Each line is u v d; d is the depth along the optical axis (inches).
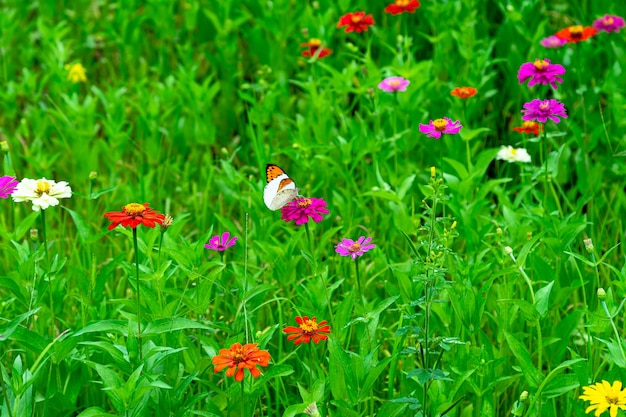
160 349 99.3
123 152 192.1
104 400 118.5
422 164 175.2
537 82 142.4
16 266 124.6
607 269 142.7
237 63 214.2
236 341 106.8
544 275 125.9
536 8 201.2
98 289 122.1
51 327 120.3
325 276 119.2
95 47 228.7
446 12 195.0
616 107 163.8
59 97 199.3
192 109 183.5
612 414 89.3
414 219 146.3
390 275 140.9
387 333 126.1
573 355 105.3
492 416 104.8
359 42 211.8
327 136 171.6
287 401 116.3
